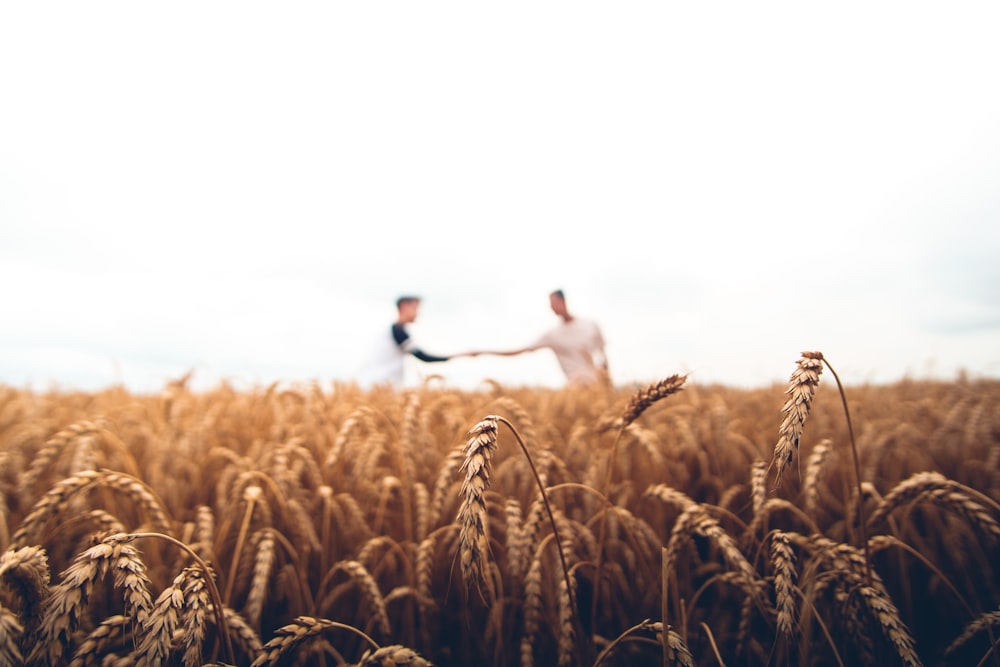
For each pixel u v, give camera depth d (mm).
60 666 1130
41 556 1050
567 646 1468
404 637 1961
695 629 1841
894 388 5832
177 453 2975
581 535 2078
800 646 1329
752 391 5770
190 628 1063
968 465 2713
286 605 2135
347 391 5074
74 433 2252
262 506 2178
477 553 1002
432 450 3004
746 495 2543
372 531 2434
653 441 2680
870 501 2268
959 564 1989
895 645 1186
